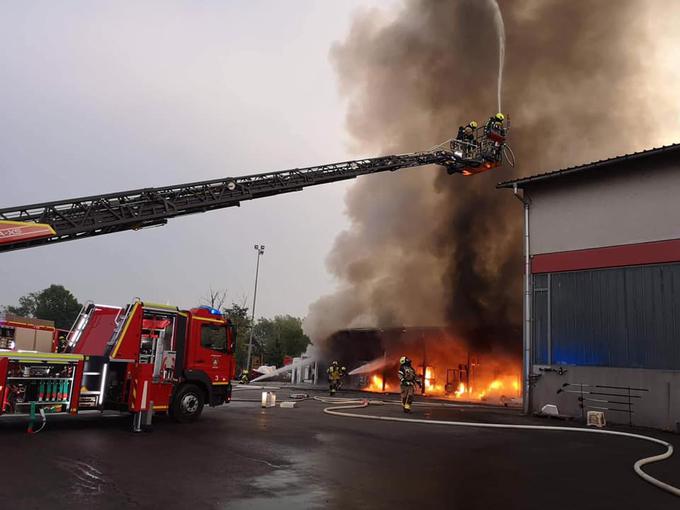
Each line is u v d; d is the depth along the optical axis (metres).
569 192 14.23
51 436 7.97
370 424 10.70
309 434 8.95
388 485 5.46
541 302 14.38
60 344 10.96
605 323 12.92
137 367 8.88
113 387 9.24
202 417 11.24
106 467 5.86
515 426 10.69
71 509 4.26
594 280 13.31
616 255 12.96
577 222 13.91
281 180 14.00
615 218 13.13
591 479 6.05
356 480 5.64
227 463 6.31
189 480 5.39
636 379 12.15
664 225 12.23
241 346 47.25
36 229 9.67
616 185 13.25
